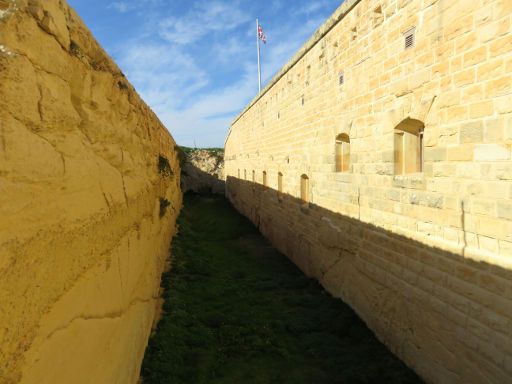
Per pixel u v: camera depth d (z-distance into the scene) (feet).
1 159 6.10
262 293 32.27
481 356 15.87
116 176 13.96
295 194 42.57
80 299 9.47
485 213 15.69
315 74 34.94
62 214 8.47
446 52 17.58
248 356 21.38
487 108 15.46
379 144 23.68
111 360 12.19
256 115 65.98
